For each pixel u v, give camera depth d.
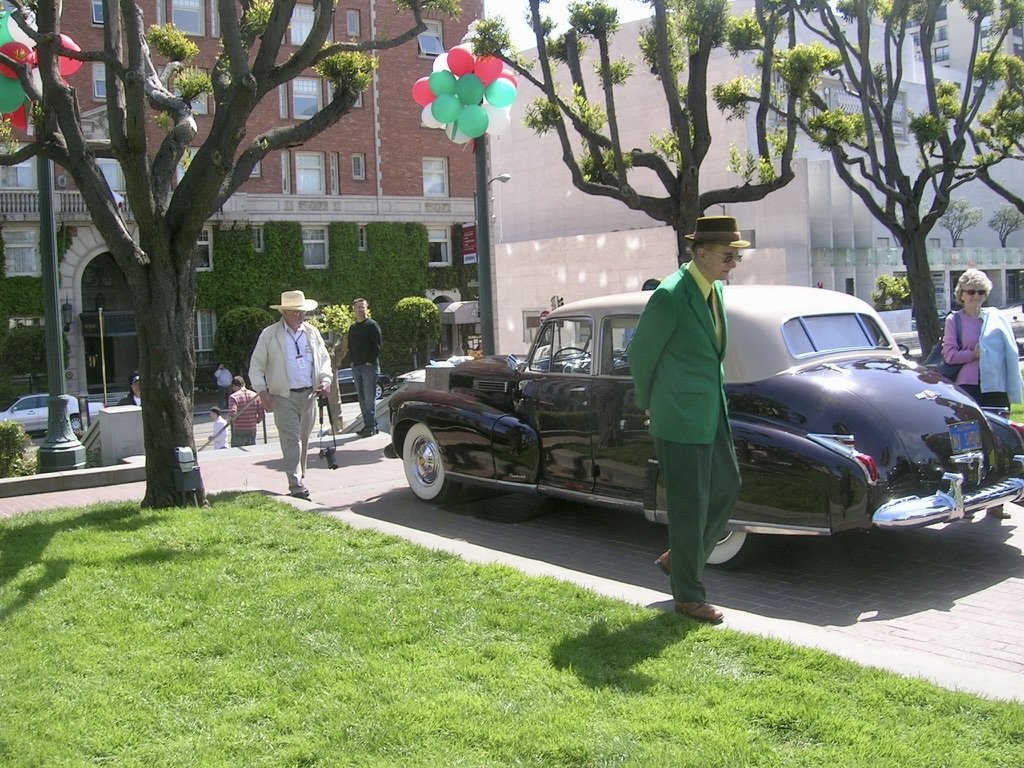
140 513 7.75
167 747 3.49
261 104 39.84
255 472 10.75
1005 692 3.76
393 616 4.93
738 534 6.25
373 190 42.78
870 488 5.59
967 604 5.49
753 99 13.52
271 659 4.37
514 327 47.22
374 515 8.34
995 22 15.73
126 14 7.30
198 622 4.91
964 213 57.91
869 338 6.84
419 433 8.79
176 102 8.48
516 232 53.81
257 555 6.30
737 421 6.16
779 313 6.43
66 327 36.28
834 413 5.90
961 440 6.08
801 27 40.50
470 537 7.47
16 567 6.00
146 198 7.62
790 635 4.53
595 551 6.99
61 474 10.16
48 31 7.43
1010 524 7.38
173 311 8.02
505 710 3.69
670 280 4.79
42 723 3.71
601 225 49.66
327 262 41.88
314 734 3.56
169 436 8.08
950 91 16.69
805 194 42.81
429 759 3.30
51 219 11.93
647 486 6.60
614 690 3.88
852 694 3.78
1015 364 7.44
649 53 12.81
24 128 9.02
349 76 8.78
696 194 10.93
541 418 7.66
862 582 6.02
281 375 8.62
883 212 14.54
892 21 14.24
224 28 7.26
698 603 4.82
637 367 4.75
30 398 25.48
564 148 11.74
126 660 4.38
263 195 40.09
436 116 10.56
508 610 4.99
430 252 44.84
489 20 10.18
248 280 39.91
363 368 13.16
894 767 3.16
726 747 3.30
